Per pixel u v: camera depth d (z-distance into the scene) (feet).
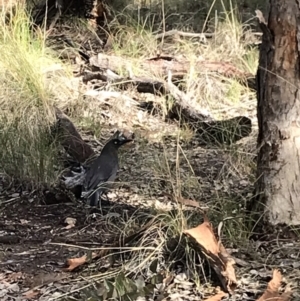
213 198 20.02
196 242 15.53
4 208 21.24
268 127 17.39
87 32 38.81
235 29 37.24
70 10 39.86
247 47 37.09
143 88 31.50
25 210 21.08
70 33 38.93
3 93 26.78
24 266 17.07
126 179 22.80
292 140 17.15
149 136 27.40
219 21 39.70
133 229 17.95
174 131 28.04
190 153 25.41
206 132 27.09
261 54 17.48
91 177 20.75
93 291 14.61
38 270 16.80
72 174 22.12
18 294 15.51
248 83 32.83
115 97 30.73
